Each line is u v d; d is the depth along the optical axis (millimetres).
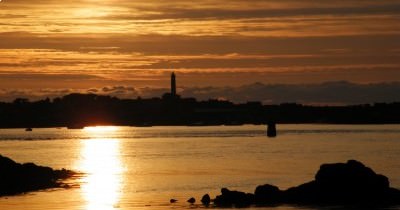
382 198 174250
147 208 171625
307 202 173500
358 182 176125
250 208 168125
